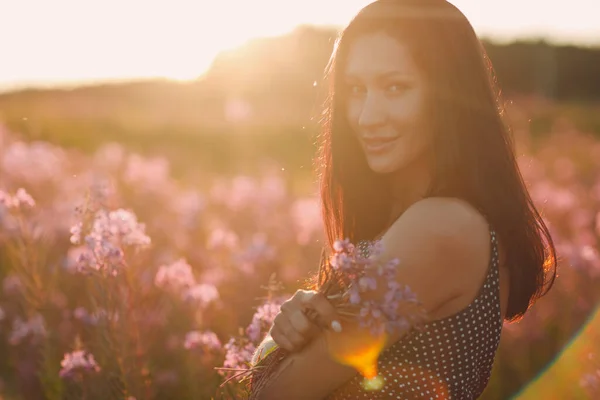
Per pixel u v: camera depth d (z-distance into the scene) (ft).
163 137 70.59
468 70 5.77
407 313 4.88
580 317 15.24
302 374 5.39
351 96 6.11
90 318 13.03
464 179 5.64
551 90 179.73
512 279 6.09
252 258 15.84
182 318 13.16
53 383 11.87
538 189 28.99
